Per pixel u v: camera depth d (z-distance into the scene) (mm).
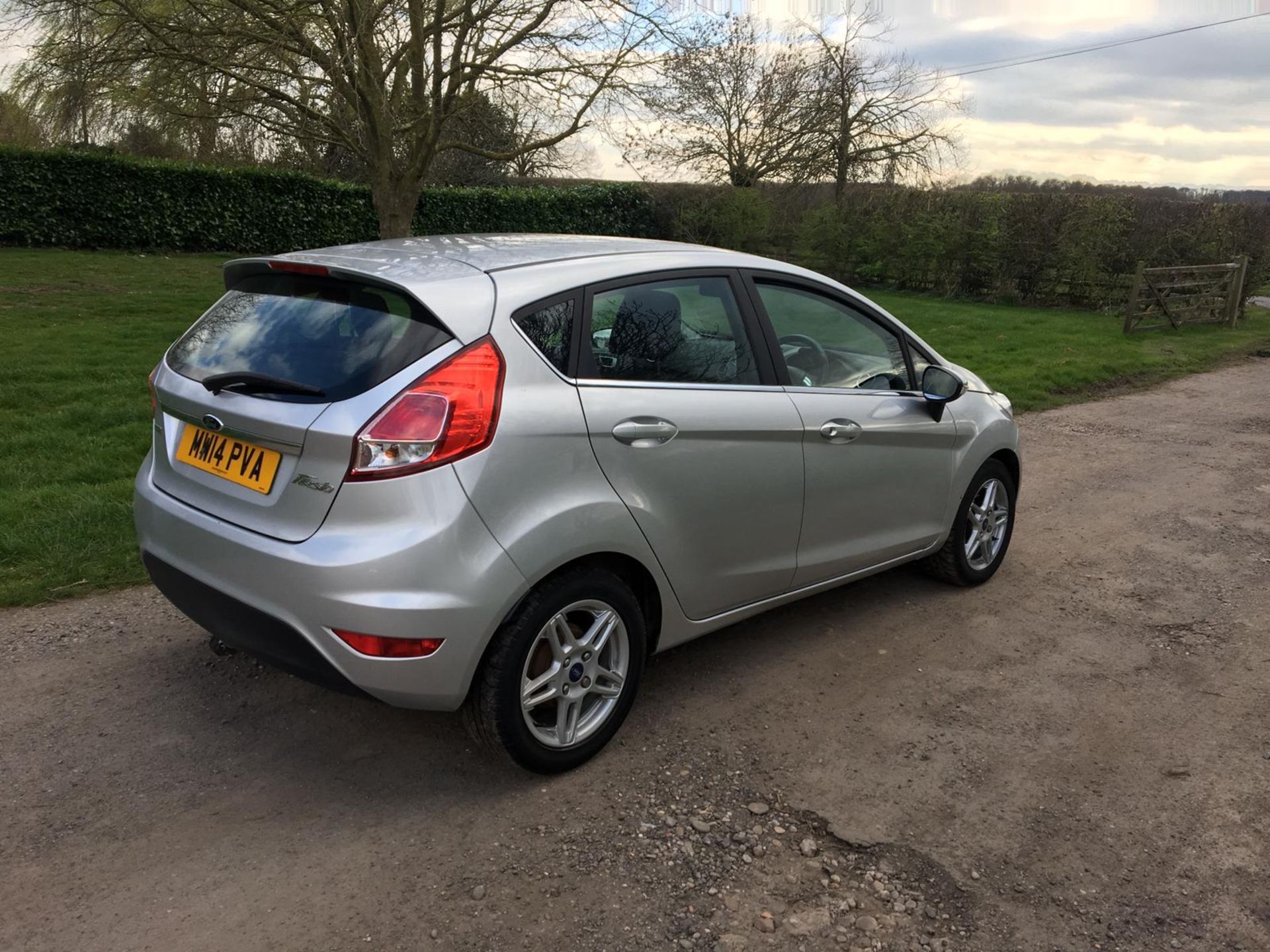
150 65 10922
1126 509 6152
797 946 2328
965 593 4680
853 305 3992
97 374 8734
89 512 4984
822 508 3705
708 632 3488
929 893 2523
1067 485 6754
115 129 12742
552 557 2738
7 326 11234
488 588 2605
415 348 2617
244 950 2246
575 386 2848
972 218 20719
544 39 11695
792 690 3627
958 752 3221
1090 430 8648
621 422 2922
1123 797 2977
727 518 3316
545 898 2459
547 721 3000
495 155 12453
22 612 4039
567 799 2885
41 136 13328
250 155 14008
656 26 11680
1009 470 4895
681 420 3100
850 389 3852
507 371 2682
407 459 2521
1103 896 2525
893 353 4164
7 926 2289
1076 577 4922
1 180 19453
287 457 2660
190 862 2547
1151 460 7500
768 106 27000
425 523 2529
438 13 11055
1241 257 16516
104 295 14445
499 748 2830
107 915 2342
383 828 2723
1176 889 2561
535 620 2754
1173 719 3473
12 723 3195
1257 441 8227
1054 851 2705
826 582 3898
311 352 2766
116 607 4125
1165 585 4820
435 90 11250
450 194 25391
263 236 22719
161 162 21078
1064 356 12539
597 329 2975
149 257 20625
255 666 3648
